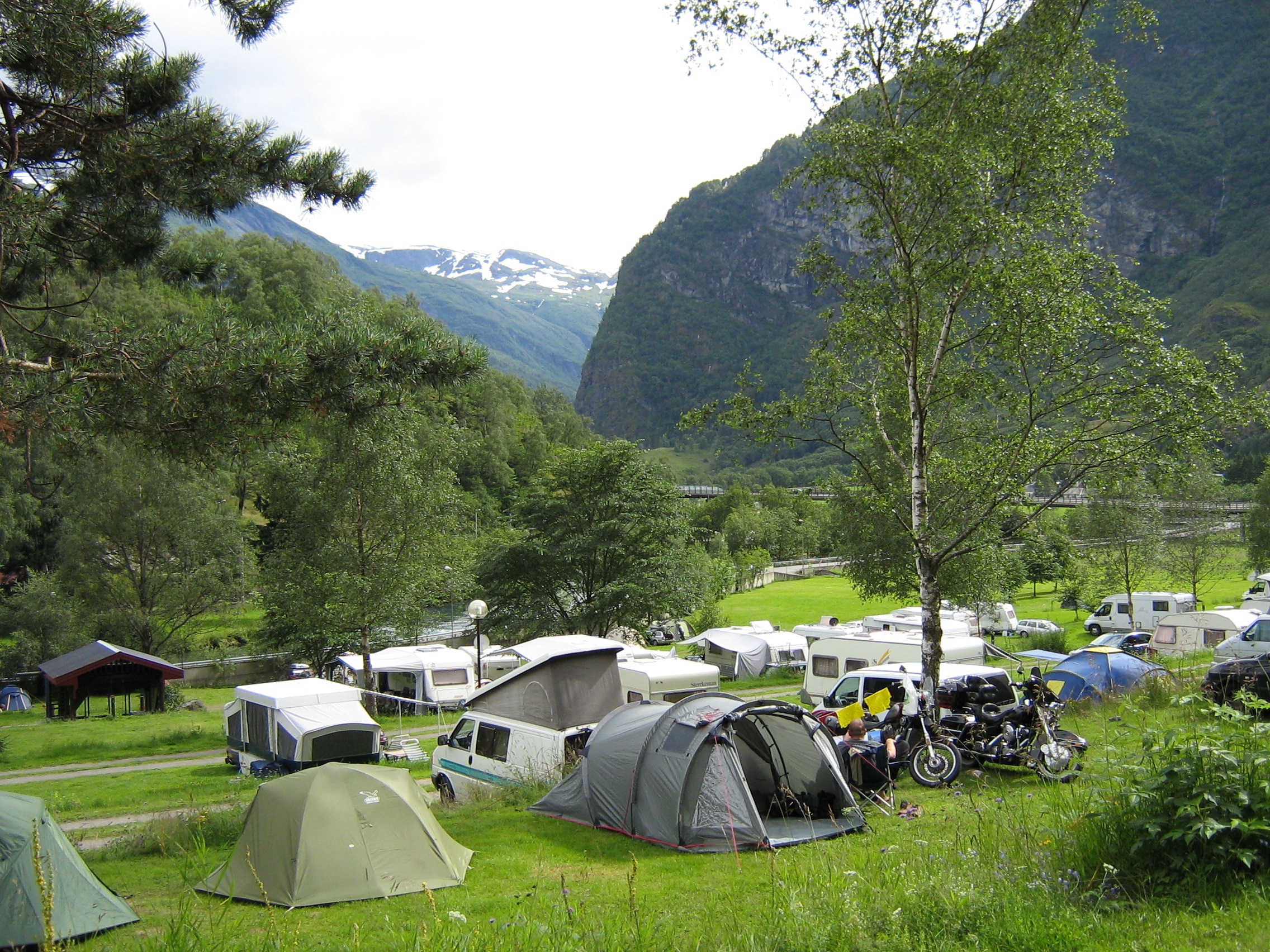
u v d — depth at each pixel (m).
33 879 8.21
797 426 19.58
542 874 10.16
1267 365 161.25
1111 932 5.66
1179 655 33.41
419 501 36.94
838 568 102.19
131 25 11.25
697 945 6.43
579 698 17.28
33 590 54.62
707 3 16.91
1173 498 49.31
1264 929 5.30
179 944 7.07
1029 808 10.30
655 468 47.69
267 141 12.96
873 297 17.28
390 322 12.08
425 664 38.38
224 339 10.88
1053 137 15.97
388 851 9.99
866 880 7.55
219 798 19.73
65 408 10.13
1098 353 15.75
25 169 11.85
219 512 57.41
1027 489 17.16
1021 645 47.25
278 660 58.34
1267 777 6.68
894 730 13.85
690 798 11.31
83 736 33.41
